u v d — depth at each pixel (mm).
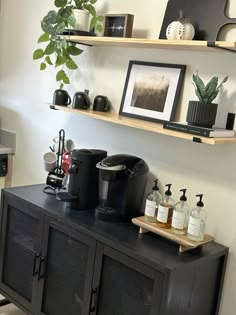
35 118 3260
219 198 2201
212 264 2107
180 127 2039
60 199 2447
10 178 3535
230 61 2123
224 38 2121
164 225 2139
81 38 2484
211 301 2178
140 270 1961
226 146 2152
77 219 2305
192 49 2209
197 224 2041
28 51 3254
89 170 2424
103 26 2619
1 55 3510
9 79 3461
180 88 2320
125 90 2586
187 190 2336
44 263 2434
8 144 3521
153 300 1914
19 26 3312
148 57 2492
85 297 2223
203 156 2252
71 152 2658
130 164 2336
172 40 2043
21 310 2725
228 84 2135
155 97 2430
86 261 2219
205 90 2031
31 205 2479
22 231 2607
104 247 2109
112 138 2711
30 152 3328
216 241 2223
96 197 2502
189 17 2221
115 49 2658
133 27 2541
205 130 1937
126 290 2062
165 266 1871
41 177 3244
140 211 2428
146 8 2467
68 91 3002
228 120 2131
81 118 2896
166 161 2424
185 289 1966
